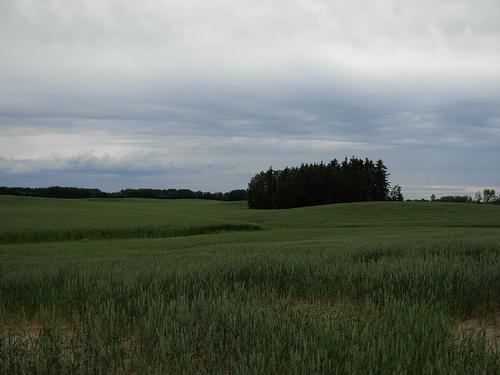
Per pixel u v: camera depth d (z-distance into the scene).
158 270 10.51
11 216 50.56
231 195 190.88
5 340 5.41
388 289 8.17
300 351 4.54
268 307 6.74
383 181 127.50
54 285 9.08
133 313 6.98
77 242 31.89
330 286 8.78
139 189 182.50
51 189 160.88
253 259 12.45
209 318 5.86
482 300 8.02
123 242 30.02
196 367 4.65
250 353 4.73
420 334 5.15
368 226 47.66
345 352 4.59
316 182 107.44
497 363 4.41
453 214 62.34
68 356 4.81
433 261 10.91
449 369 4.11
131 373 4.73
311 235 33.47
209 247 22.64
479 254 13.91
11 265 14.01
